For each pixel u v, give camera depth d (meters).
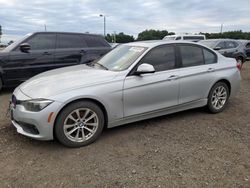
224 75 5.43
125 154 3.75
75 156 3.70
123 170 3.34
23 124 3.89
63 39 8.18
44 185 3.05
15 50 7.43
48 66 7.88
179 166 3.43
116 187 3.01
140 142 4.13
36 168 3.39
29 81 4.44
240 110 5.75
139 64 4.46
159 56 4.72
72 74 4.38
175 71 4.80
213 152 3.81
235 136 4.38
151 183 3.07
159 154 3.75
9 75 7.36
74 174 3.26
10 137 4.29
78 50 8.31
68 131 3.89
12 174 3.26
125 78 4.28
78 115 3.92
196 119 5.16
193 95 5.08
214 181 3.11
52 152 3.81
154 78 4.52
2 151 3.82
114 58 4.95
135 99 4.36
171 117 5.27
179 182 3.09
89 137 4.04
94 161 3.56
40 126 3.69
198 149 3.90
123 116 4.32
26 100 3.79
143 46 4.80
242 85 8.61
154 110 4.63
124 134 4.43
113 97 4.13
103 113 4.18
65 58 8.11
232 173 3.28
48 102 3.68
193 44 5.21
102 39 8.94
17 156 3.69
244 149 3.92
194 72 5.01
